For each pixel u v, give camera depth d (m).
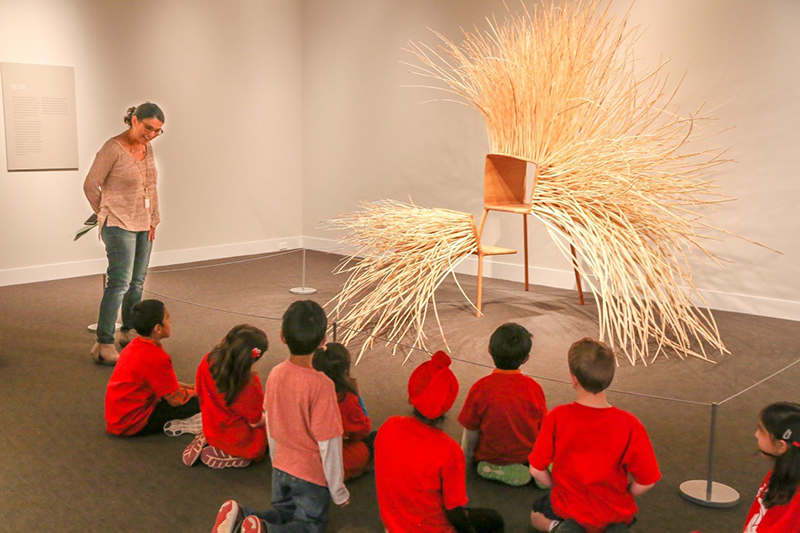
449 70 6.70
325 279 6.48
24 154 5.86
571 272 6.16
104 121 6.34
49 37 5.90
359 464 2.67
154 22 6.58
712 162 5.37
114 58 6.33
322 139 7.86
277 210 7.96
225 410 2.71
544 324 4.95
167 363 3.02
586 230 4.45
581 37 4.71
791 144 5.07
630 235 4.40
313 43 7.75
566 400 3.53
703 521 2.46
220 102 7.22
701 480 2.74
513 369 2.65
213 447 2.77
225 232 7.50
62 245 6.21
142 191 4.08
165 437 3.07
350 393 2.62
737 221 5.35
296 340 2.17
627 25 5.62
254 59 7.45
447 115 6.78
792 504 1.81
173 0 6.70
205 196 7.25
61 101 6.01
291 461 2.21
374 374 3.88
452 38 6.64
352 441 2.69
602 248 4.27
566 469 2.09
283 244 8.06
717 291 5.50
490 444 2.68
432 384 1.99
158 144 6.79
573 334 4.72
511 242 6.52
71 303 5.34
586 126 4.75
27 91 5.80
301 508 2.21
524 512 2.50
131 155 4.00
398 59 7.07
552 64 4.72
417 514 2.04
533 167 6.01
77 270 6.32
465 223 4.99
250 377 2.64
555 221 4.69
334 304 5.45
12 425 3.15
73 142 6.14
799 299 5.18
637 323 4.25
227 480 2.70
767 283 5.30
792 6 4.94
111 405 3.01
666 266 4.50
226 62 7.21
